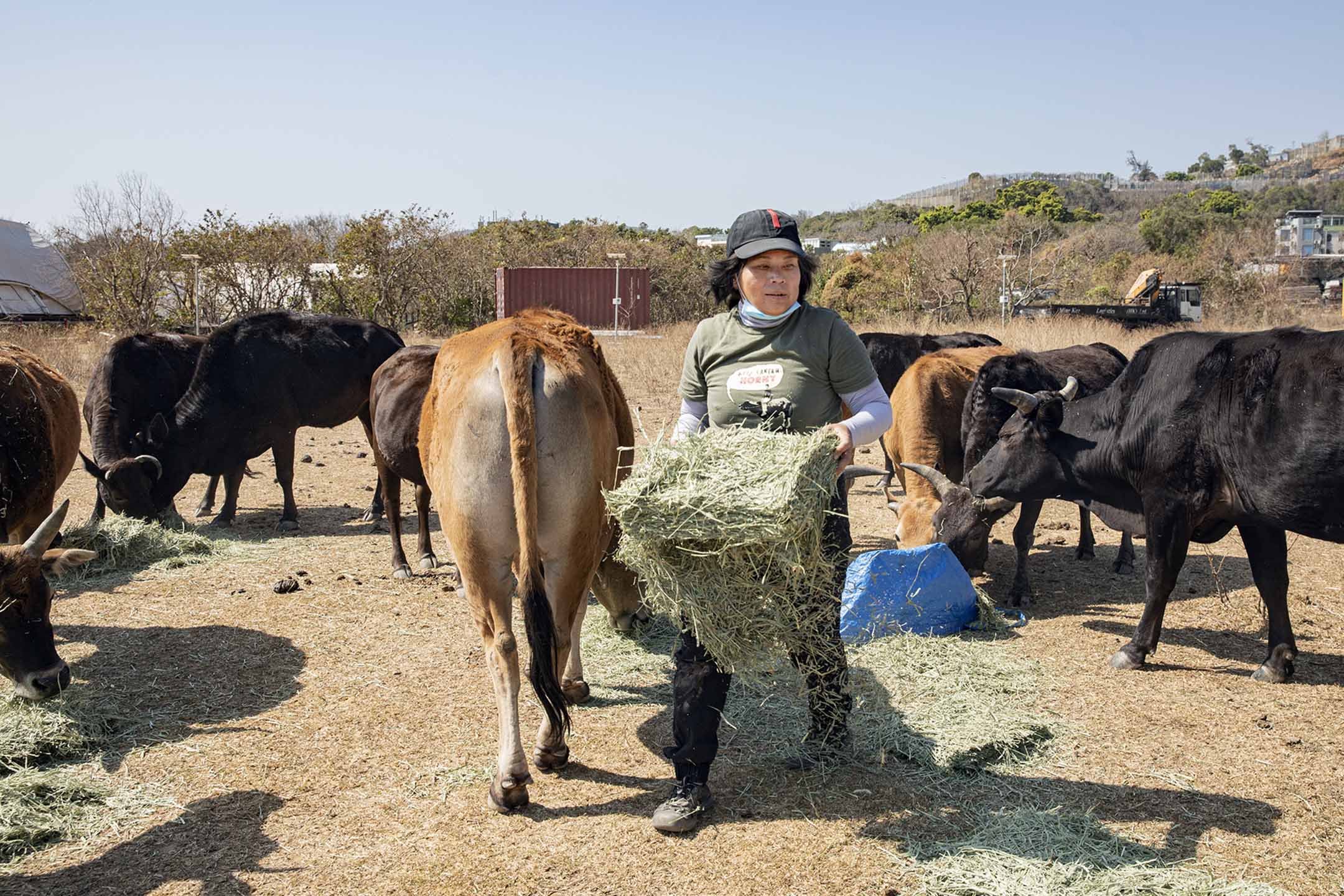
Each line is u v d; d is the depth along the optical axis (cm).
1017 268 3666
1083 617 605
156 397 894
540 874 327
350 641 556
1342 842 343
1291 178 14812
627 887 320
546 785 390
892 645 535
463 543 365
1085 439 563
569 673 470
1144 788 385
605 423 391
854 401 377
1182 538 506
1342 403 439
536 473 352
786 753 413
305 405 870
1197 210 9169
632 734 436
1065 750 419
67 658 529
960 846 339
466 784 390
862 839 348
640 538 325
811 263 372
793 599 343
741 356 377
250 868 333
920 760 405
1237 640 561
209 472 869
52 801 375
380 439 661
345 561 744
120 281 2533
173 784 392
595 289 3319
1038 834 345
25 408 582
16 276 2727
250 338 855
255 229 2736
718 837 349
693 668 355
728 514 313
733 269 376
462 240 3544
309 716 455
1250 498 479
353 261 2928
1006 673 502
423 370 654
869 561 559
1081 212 9031
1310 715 454
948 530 620
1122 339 2105
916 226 8556
